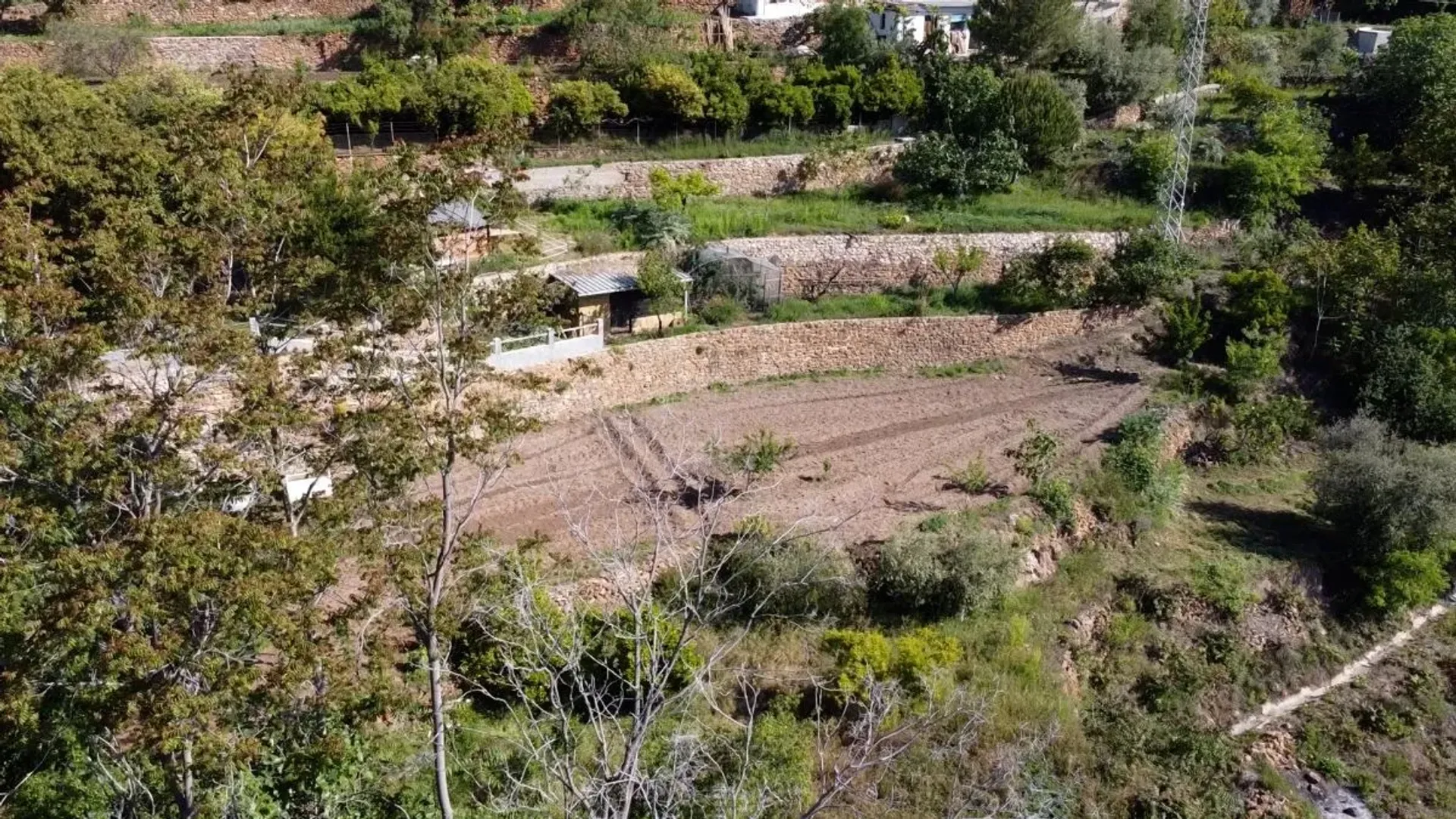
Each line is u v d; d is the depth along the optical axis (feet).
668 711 49.98
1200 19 119.14
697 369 98.07
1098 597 75.25
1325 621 79.41
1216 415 100.48
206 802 40.75
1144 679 69.92
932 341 106.73
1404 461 84.12
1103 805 59.41
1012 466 86.38
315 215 69.21
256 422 41.81
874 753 52.16
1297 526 87.92
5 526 41.50
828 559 68.23
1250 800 62.18
